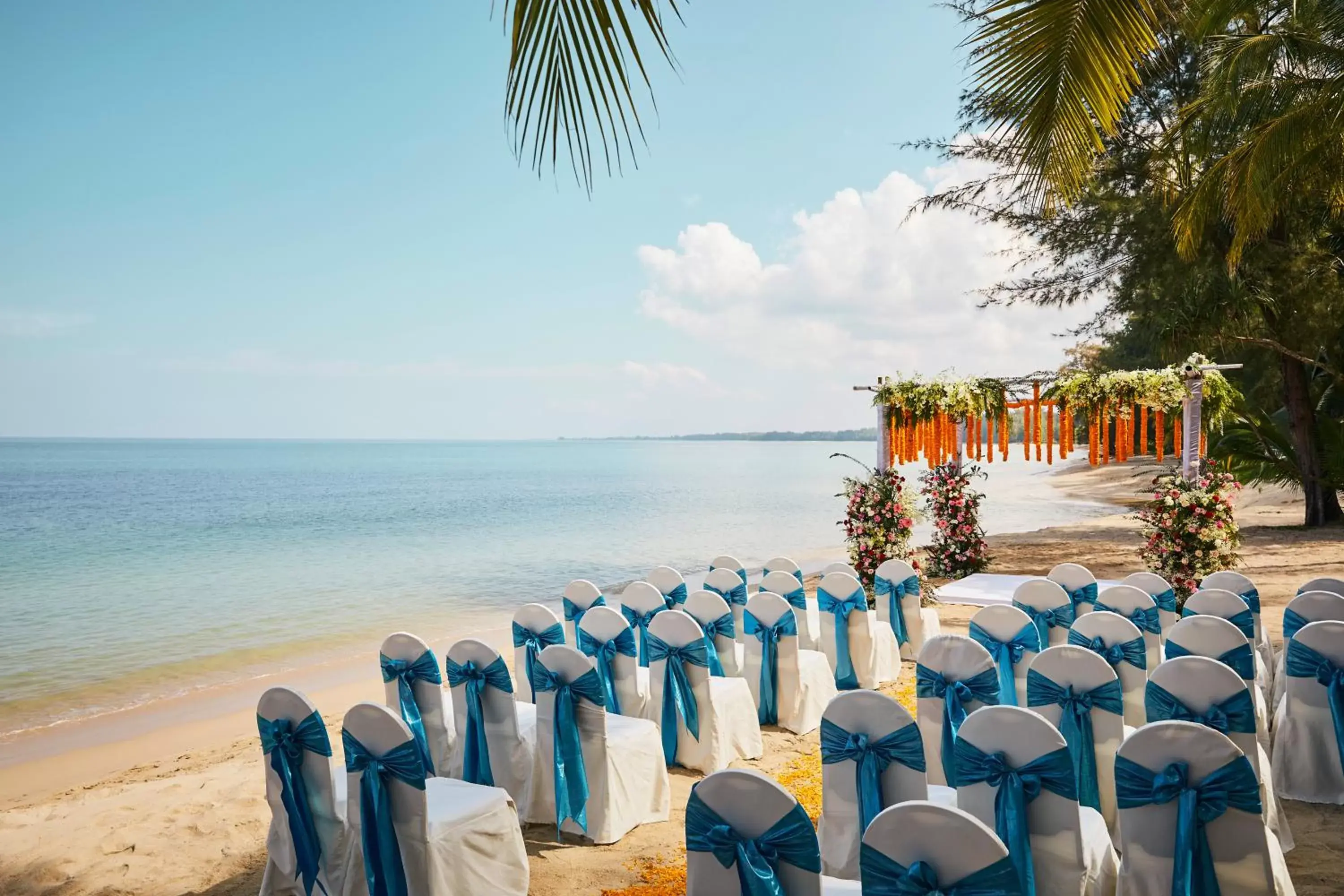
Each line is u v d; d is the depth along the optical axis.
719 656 5.95
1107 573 13.14
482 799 3.59
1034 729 2.78
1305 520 17.98
